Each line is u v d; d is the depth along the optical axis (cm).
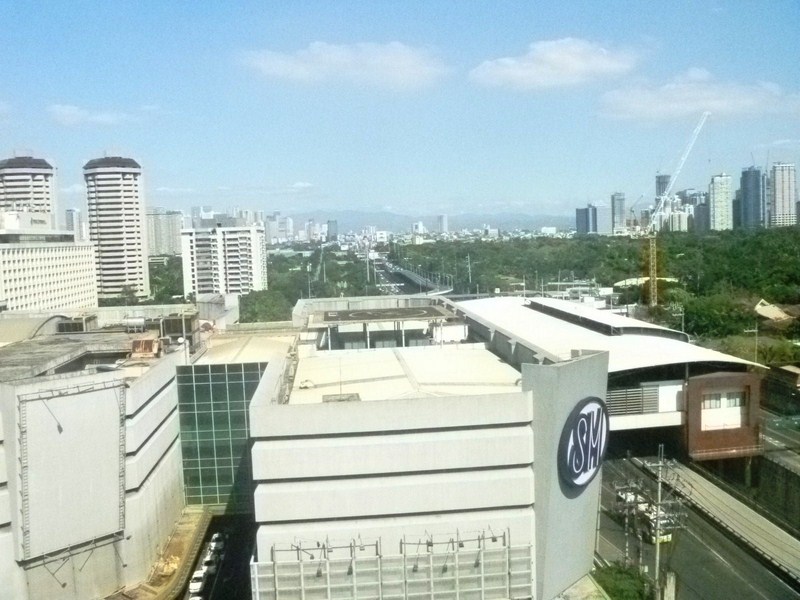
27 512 5516
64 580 5809
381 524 5353
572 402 5591
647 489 8244
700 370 8975
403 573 5353
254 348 9569
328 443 5278
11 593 5550
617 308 19038
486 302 14125
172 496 7519
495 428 5462
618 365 8644
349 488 5297
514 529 5491
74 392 5681
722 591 6266
